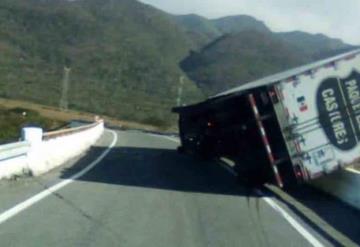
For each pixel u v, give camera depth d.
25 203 12.32
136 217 11.88
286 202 16.30
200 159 29.81
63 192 14.52
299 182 17.11
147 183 18.17
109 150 32.41
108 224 10.84
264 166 18.28
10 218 10.62
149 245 9.33
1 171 15.31
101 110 170.00
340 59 17.41
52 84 191.62
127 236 9.88
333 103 17.28
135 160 27.08
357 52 17.48
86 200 13.57
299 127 17.19
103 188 16.06
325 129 17.20
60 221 10.71
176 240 9.91
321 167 17.11
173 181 19.34
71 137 25.55
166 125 118.62
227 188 18.47
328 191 17.97
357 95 17.33
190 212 13.22
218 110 23.55
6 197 12.91
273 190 18.77
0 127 40.50
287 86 17.23
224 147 24.70
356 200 15.58
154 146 39.34
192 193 16.75
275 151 17.36
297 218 13.58
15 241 8.82
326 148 17.17
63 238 9.30
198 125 29.30
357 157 17.17
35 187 14.91
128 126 102.38
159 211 12.95
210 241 10.09
